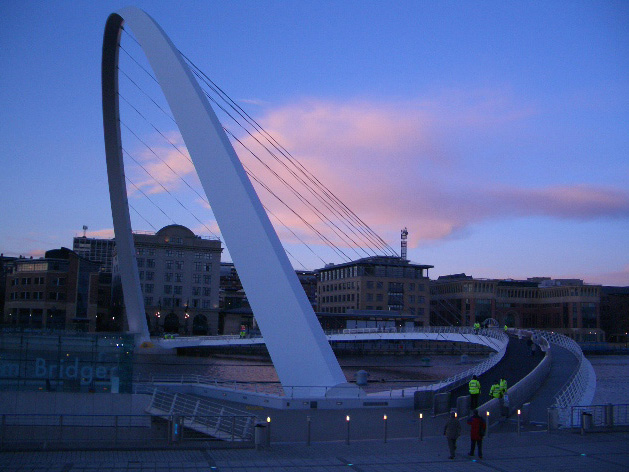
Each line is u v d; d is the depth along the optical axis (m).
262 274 35.00
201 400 33.97
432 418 29.34
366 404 32.88
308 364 33.47
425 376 81.00
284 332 34.12
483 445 22.08
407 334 89.12
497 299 176.00
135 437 24.91
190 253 136.25
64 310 117.94
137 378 45.94
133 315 81.94
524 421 26.95
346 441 21.81
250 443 20.73
